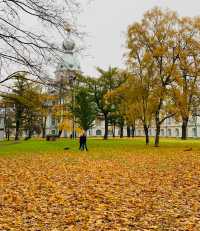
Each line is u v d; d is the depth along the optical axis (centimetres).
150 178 1535
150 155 2911
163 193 1175
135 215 889
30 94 1402
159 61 4212
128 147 4262
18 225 818
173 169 1833
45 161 2453
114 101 6806
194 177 1502
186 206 966
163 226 782
